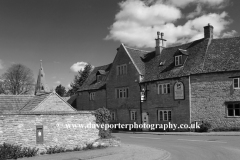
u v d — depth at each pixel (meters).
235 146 17.91
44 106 24.39
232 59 30.05
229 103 29.06
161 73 35.31
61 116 16.97
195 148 17.89
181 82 32.22
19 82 69.44
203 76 30.75
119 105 39.75
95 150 17.14
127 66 39.06
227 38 32.75
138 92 37.25
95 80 47.34
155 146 19.78
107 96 41.78
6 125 15.20
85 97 47.12
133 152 16.48
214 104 29.88
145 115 36.16
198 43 34.22
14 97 26.92
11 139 15.27
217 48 32.19
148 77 36.66
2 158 14.20
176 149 17.89
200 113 30.58
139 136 28.75
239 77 28.77
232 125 28.75
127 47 40.75
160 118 34.56
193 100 31.14
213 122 29.75
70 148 17.08
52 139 16.56
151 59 39.50
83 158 14.55
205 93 30.47
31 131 15.87
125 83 39.12
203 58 31.83
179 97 32.28
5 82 69.31
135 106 37.50
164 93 34.16
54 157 14.79
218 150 16.52
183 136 26.66
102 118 18.70
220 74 29.83
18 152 14.84
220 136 24.81
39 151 16.02
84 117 17.83
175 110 32.72
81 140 17.62
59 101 25.22
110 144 18.69
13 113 15.42
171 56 36.56
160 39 39.06
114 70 41.09
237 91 28.77
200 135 26.67
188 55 33.81
